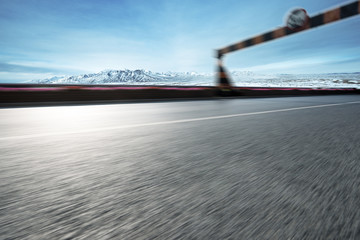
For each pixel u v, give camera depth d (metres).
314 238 0.68
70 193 1.03
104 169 1.40
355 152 1.82
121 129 3.02
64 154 1.77
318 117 4.18
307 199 0.96
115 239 0.68
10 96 8.47
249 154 1.76
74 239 0.68
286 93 17.53
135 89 11.59
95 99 10.43
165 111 5.80
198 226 0.75
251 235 0.70
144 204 0.92
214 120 3.89
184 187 1.11
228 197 0.99
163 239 0.68
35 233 0.71
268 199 0.97
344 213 0.84
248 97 14.92
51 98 9.30
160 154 1.77
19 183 1.16
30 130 2.97
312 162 1.54
